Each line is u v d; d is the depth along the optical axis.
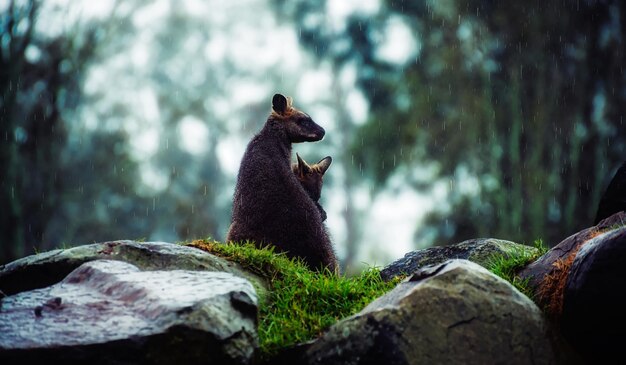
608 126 26.64
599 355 5.37
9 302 5.40
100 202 35.09
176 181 43.97
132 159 37.28
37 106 28.12
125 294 5.43
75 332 4.93
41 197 28.03
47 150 28.22
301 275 6.91
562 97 27.08
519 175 26.36
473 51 29.42
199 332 4.95
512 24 28.16
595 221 6.98
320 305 6.46
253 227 8.34
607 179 26.17
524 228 26.16
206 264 6.60
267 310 6.40
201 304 5.08
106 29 30.31
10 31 26.27
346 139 46.16
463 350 5.10
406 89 32.09
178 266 6.49
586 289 5.35
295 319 6.16
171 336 4.90
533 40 27.80
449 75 29.58
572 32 27.34
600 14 26.89
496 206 26.94
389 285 6.98
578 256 5.58
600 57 26.95
